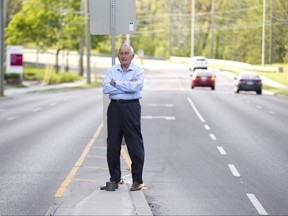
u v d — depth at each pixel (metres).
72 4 197.75
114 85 24.48
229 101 94.50
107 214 21.12
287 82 88.00
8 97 103.06
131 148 25.08
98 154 39.09
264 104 88.81
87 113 73.06
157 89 130.62
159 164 35.41
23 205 25.00
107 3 28.30
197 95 109.19
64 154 39.28
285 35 79.50
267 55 84.81
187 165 35.12
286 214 23.66
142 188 27.70
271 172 33.00
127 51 24.52
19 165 34.94
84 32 198.38
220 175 32.00
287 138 48.66
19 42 198.88
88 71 162.62
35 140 46.69
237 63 112.94
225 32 114.00
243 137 49.12
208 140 46.94
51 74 170.12
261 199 26.30
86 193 25.75
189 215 23.39
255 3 85.12
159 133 51.50
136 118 24.92
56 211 22.05
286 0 78.31
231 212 23.89
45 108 81.50
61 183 29.30
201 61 143.75
